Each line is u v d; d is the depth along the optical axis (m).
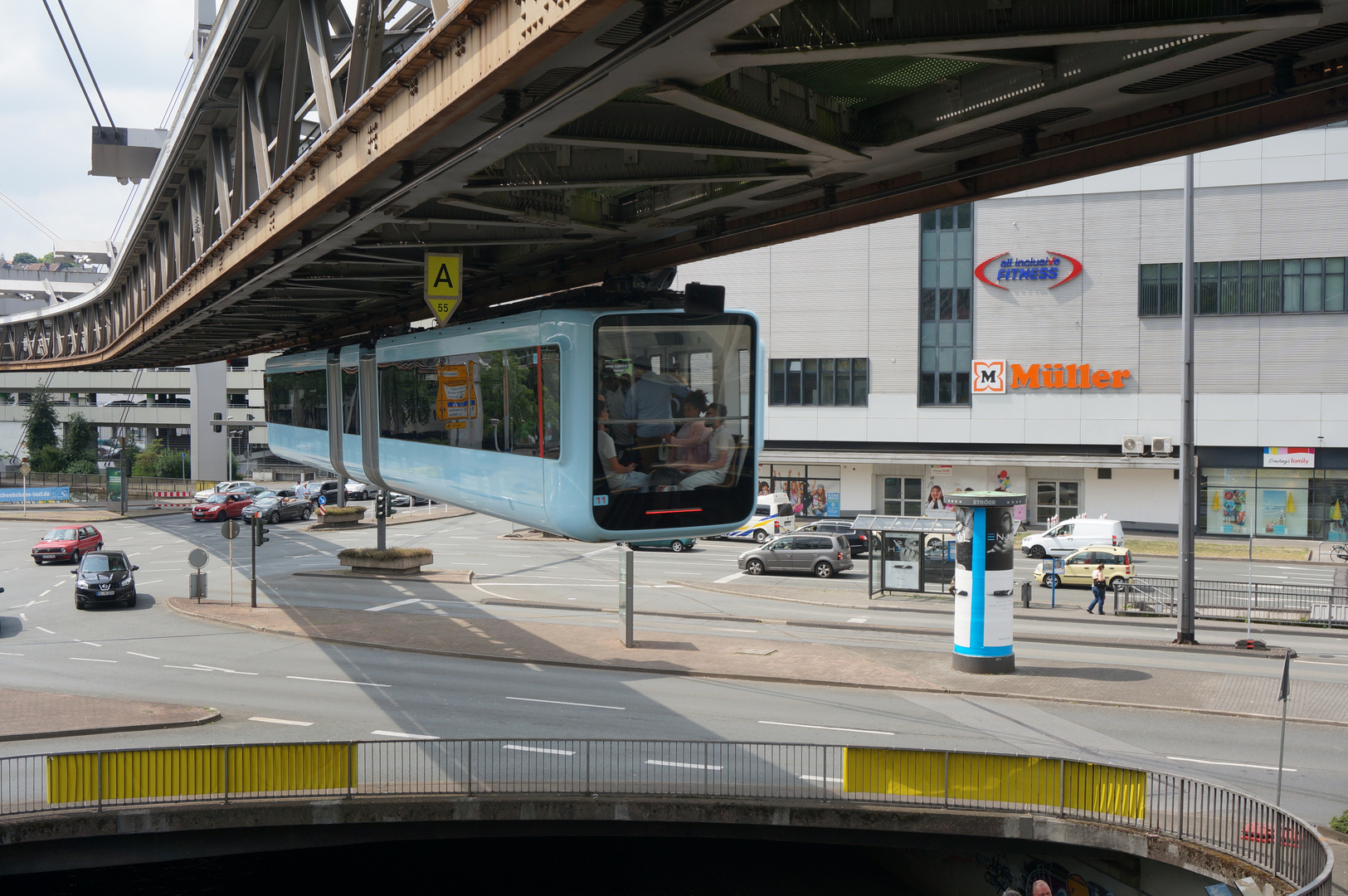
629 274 15.64
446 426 17.17
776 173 12.88
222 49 17.30
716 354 13.20
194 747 14.66
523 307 16.05
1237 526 50.34
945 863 16.19
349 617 29.55
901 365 55.03
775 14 8.73
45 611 31.14
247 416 89.06
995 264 53.12
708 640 26.39
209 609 30.89
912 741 17.55
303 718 19.03
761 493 56.19
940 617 30.11
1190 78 9.87
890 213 14.65
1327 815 14.30
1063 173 12.73
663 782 15.13
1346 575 38.59
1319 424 48.31
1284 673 12.84
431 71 9.91
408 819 14.62
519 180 12.92
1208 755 16.97
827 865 18.09
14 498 67.88
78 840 14.21
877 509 56.41
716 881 17.55
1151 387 50.88
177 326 29.14
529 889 17.59
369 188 12.91
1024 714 19.39
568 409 12.68
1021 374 52.84
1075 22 8.31
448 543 49.50
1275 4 7.91
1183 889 13.11
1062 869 14.49
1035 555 44.22
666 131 11.49
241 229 17.34
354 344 23.42
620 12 7.88
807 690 21.31
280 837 14.76
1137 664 23.91
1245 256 49.09
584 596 33.81
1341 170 47.69
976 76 10.83
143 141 29.72
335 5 13.90
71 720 18.50
